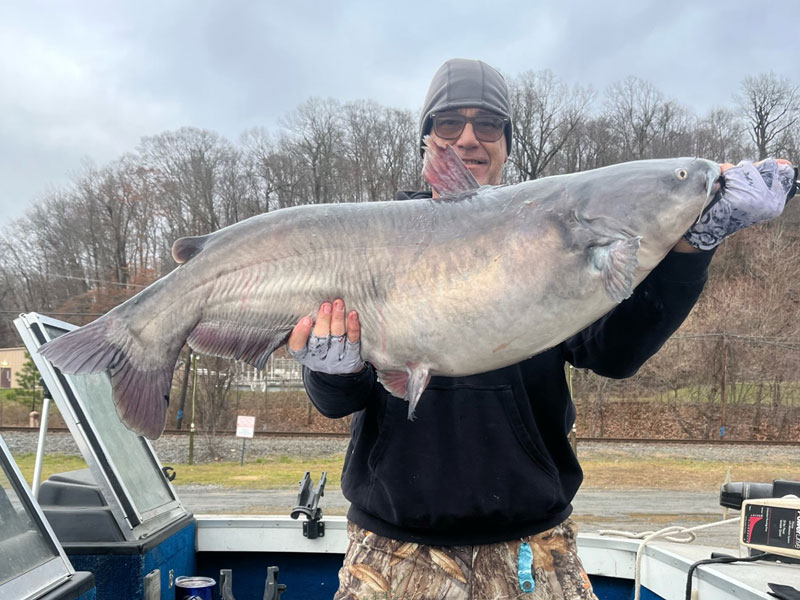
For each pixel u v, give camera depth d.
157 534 2.86
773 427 22.70
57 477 2.88
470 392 2.46
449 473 2.38
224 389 23.44
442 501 2.37
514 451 2.41
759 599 2.41
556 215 2.28
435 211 2.39
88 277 47.25
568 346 2.65
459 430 2.42
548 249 2.26
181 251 2.49
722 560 2.83
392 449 2.46
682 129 54.81
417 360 2.33
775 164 2.18
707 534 8.64
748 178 2.15
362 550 2.50
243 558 3.54
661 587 3.13
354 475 2.60
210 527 3.49
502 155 3.11
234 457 14.99
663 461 14.75
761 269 30.48
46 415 2.85
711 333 25.88
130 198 48.75
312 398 2.49
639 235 2.23
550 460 2.47
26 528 2.06
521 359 2.34
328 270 2.36
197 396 23.22
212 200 49.94
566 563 2.44
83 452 2.74
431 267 2.31
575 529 2.57
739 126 55.31
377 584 2.41
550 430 2.56
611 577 3.38
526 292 2.26
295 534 3.53
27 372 25.28
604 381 24.02
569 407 2.66
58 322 3.02
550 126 50.62
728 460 14.88
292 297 2.37
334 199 49.94
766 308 28.12
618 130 53.69
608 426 22.98
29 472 11.59
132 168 50.00
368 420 2.61
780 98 54.22
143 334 2.39
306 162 50.59
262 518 3.53
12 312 41.03
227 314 2.42
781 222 33.97
